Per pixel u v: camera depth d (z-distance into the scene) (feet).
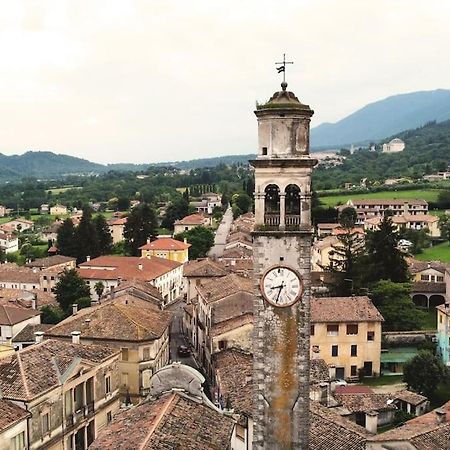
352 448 161.07
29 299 433.48
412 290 415.44
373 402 236.63
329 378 244.83
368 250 434.30
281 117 116.06
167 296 531.91
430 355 273.95
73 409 204.44
